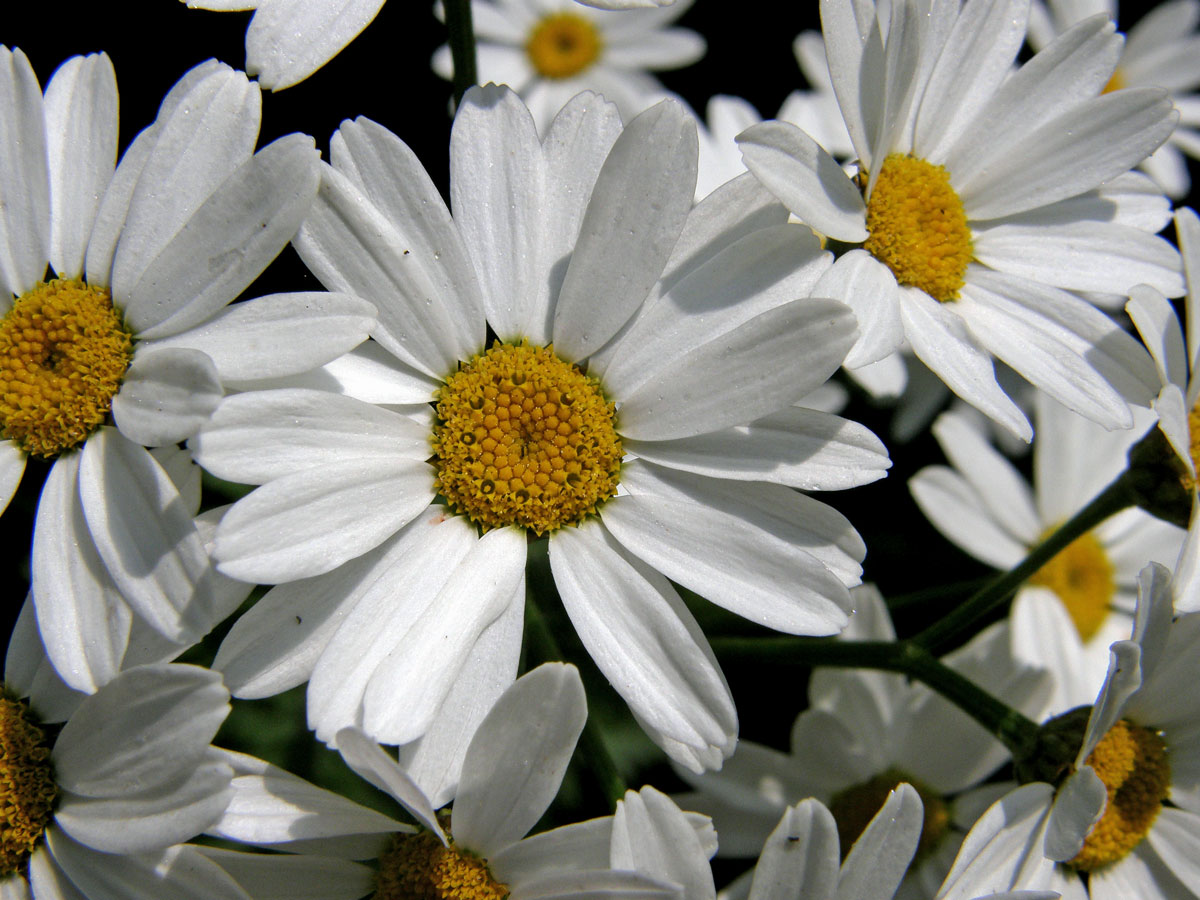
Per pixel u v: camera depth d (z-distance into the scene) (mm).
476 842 155
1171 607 159
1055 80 170
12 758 155
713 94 209
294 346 152
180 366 150
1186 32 213
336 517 152
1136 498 169
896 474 199
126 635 152
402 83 196
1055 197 170
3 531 180
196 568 151
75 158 159
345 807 153
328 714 149
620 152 156
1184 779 171
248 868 156
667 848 151
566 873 150
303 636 153
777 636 183
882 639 179
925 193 168
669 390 157
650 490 159
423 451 158
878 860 154
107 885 155
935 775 180
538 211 161
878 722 180
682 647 155
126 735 152
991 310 168
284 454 152
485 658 156
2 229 157
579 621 156
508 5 209
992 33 170
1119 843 171
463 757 154
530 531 159
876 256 166
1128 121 170
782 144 158
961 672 180
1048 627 184
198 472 155
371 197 157
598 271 158
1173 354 164
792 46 208
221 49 192
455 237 158
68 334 155
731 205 160
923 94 170
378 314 157
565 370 160
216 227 153
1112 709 157
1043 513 193
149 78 192
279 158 152
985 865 157
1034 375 165
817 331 153
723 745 153
